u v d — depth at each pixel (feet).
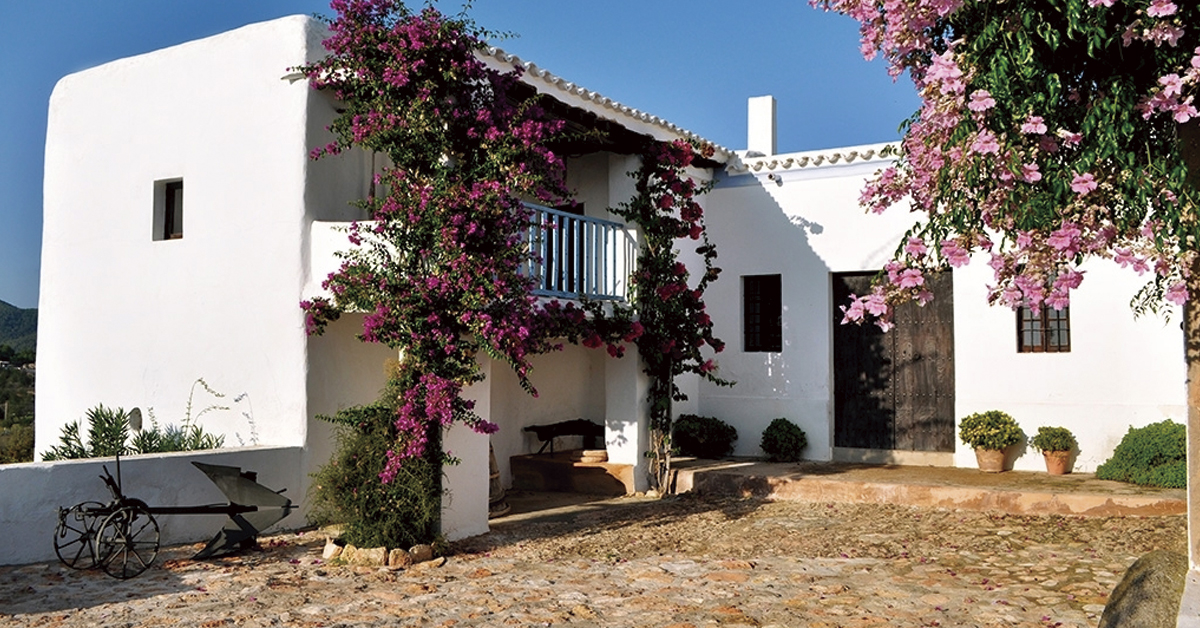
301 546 29.91
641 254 40.40
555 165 30.73
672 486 40.91
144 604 22.86
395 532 27.99
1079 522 32.42
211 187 35.81
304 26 33.99
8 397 76.54
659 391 41.06
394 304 28.25
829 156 44.78
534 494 41.42
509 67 35.24
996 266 16.01
